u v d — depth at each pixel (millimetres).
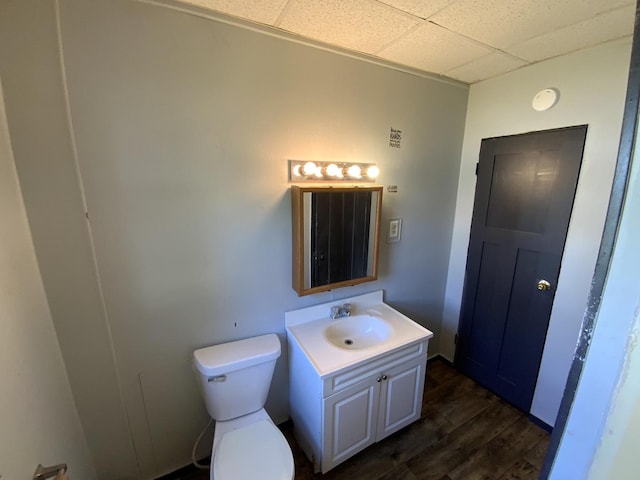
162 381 1449
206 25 1242
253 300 1612
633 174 448
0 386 785
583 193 1596
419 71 1873
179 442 1557
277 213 1577
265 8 1205
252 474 1187
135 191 1237
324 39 1475
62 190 1113
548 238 1760
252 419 1484
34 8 986
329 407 1428
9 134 1004
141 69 1163
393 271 2135
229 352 1474
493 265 2090
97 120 1126
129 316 1320
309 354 1496
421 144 2020
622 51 1413
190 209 1359
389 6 1188
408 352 1663
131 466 1459
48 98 1045
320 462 1504
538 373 1891
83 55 1070
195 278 1435
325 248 1666
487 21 1296
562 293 1730
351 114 1691
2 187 928
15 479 790
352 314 1897
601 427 503
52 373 1113
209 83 1292
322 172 1632
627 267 458
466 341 2350
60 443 1099
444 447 1751
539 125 1764
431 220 2223
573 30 1355
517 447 1756
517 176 1879
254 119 1420
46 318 1119
